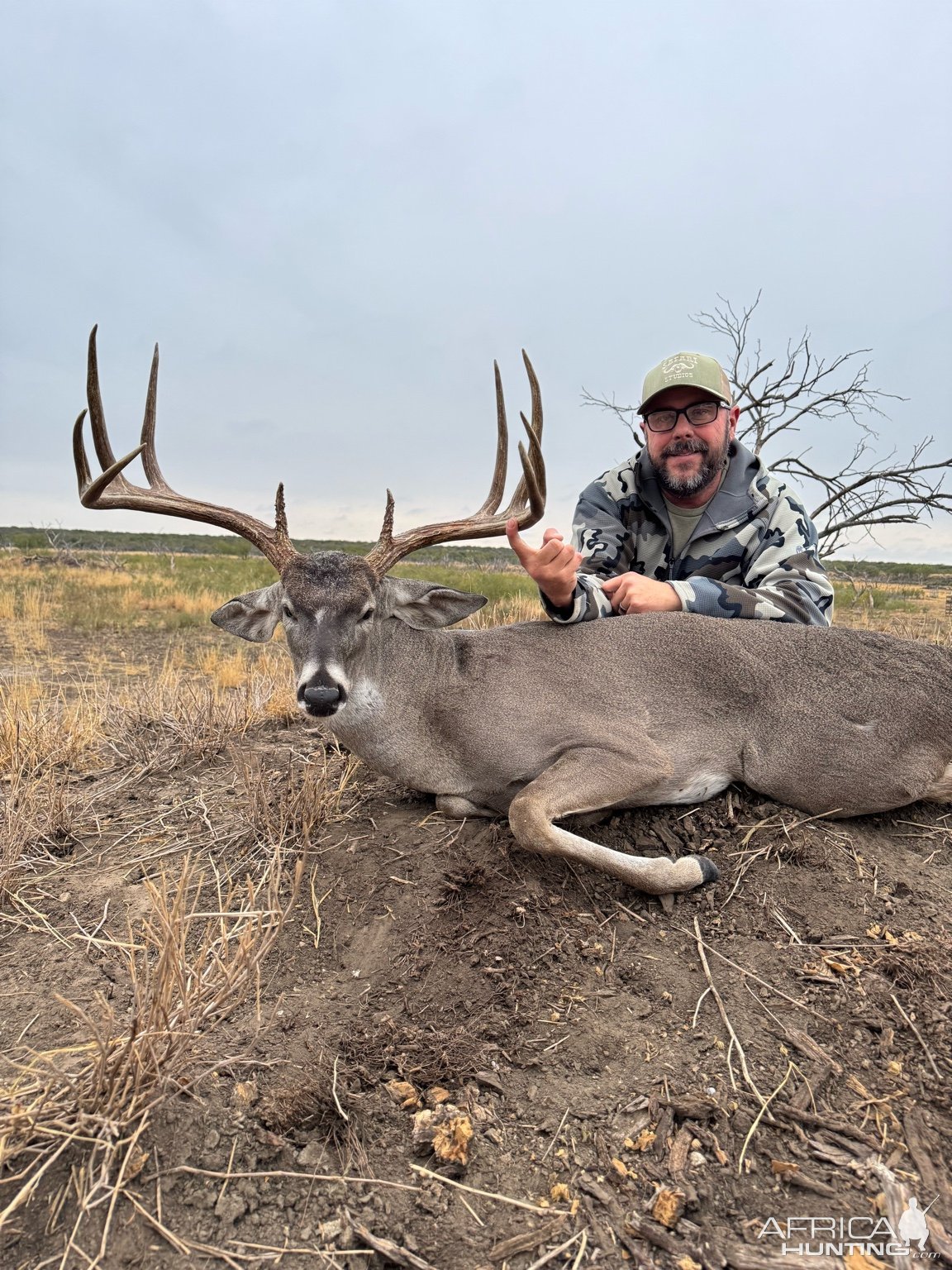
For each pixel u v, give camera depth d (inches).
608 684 45.2
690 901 38.4
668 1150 26.6
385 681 45.6
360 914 38.9
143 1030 28.0
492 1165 26.5
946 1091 28.4
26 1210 24.5
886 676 44.8
